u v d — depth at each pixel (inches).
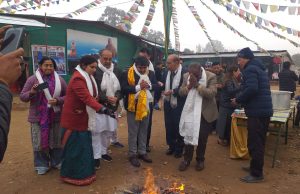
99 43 653.9
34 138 193.2
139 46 763.4
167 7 341.1
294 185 189.5
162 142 283.3
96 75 199.8
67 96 178.2
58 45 571.2
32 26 469.7
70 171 183.0
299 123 364.8
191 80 199.6
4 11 324.5
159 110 468.8
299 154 251.9
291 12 311.0
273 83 1066.7
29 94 183.3
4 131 41.1
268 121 190.4
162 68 390.0
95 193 172.9
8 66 43.7
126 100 215.0
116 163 221.8
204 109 204.1
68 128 178.4
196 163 216.8
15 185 183.2
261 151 189.8
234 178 198.5
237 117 232.4
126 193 165.8
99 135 199.3
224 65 335.0
